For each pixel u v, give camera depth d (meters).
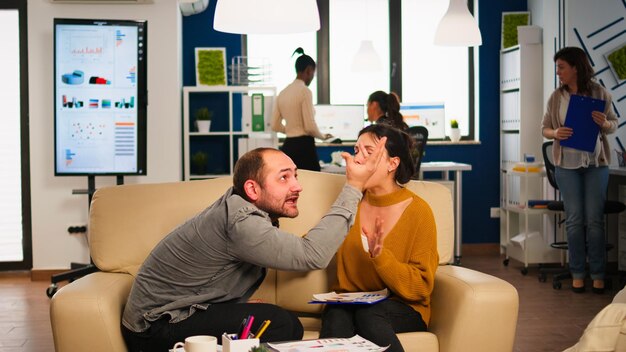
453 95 7.87
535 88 7.17
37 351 4.21
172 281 2.49
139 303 2.50
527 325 4.70
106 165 5.58
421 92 7.86
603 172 5.56
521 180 6.74
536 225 6.95
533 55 7.16
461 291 2.56
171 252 2.48
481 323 2.52
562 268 6.34
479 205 7.79
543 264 6.87
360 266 2.79
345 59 7.80
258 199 2.46
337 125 7.68
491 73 7.74
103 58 5.53
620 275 5.99
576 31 6.67
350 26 7.78
